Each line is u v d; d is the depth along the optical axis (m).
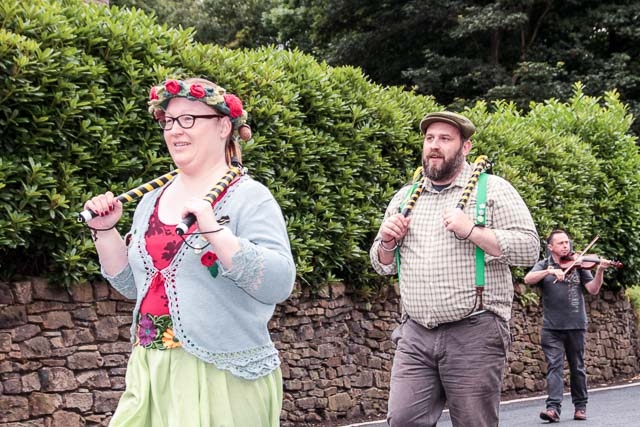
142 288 3.83
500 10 27.17
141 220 3.93
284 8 31.30
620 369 16.30
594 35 29.05
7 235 7.51
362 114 10.80
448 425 10.44
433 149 5.66
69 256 7.81
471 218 5.49
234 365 3.75
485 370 5.41
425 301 5.53
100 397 8.16
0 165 7.42
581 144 15.45
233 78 9.38
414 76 27.89
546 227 13.87
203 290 3.73
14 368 7.62
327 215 10.19
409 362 5.59
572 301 10.64
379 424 10.15
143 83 8.55
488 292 5.47
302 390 10.14
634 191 16.11
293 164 9.95
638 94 28.73
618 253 15.84
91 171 8.20
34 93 7.62
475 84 28.16
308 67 10.47
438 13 28.16
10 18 7.77
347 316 10.86
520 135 14.05
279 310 9.96
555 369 10.57
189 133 3.84
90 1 8.73
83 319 8.13
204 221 3.57
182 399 3.70
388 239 5.70
